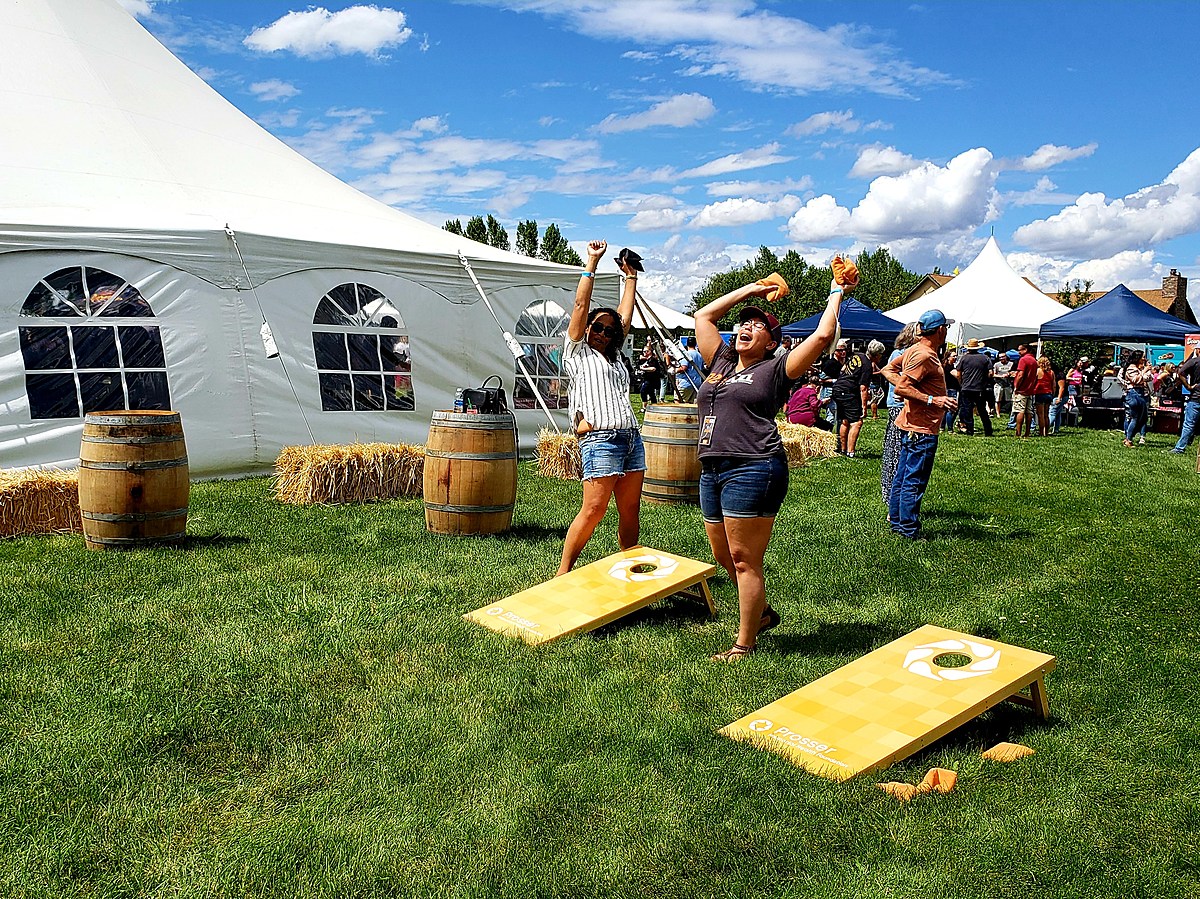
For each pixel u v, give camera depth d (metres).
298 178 12.62
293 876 2.79
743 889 2.76
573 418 5.83
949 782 3.38
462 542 7.05
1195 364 15.73
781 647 4.91
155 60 13.04
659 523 8.10
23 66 10.98
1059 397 20.31
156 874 2.79
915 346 7.58
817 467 12.30
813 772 3.44
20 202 9.02
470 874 2.80
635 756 3.54
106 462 6.48
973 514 9.10
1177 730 3.97
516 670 4.43
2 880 2.73
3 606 5.19
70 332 8.77
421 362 11.09
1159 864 2.92
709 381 4.68
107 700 3.94
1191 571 6.84
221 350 9.55
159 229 9.17
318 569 6.17
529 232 67.31
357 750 3.56
